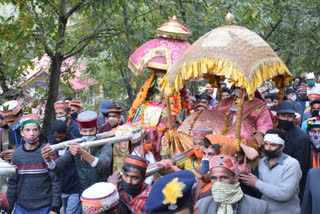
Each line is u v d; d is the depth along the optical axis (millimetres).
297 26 14570
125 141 5352
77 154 4660
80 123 4973
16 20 10094
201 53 4848
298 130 5918
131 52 10133
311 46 15977
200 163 4633
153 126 5820
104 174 5012
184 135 5344
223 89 8469
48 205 5289
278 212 4570
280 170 4613
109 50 11336
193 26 10000
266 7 11070
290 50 15945
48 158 4707
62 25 9859
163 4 9781
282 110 5828
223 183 3365
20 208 5266
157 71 6121
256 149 5070
